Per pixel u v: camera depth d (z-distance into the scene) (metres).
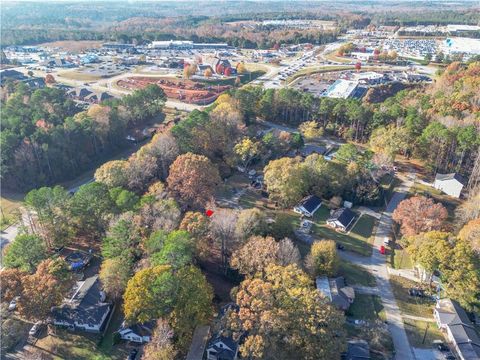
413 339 82.81
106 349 80.31
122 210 106.12
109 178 120.88
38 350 80.19
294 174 125.06
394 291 96.31
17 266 91.75
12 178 139.38
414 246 95.88
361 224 122.50
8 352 79.69
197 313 78.56
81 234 114.88
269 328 70.31
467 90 189.00
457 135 144.38
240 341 75.31
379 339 79.31
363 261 106.81
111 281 87.44
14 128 145.00
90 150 161.50
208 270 100.25
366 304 92.00
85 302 86.31
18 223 120.25
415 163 158.88
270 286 76.00
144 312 77.56
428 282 97.81
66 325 85.00
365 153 151.50
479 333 84.25
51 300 80.94
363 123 173.75
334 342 69.56
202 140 148.12
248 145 145.75
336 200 129.25
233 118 161.75
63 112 185.50
